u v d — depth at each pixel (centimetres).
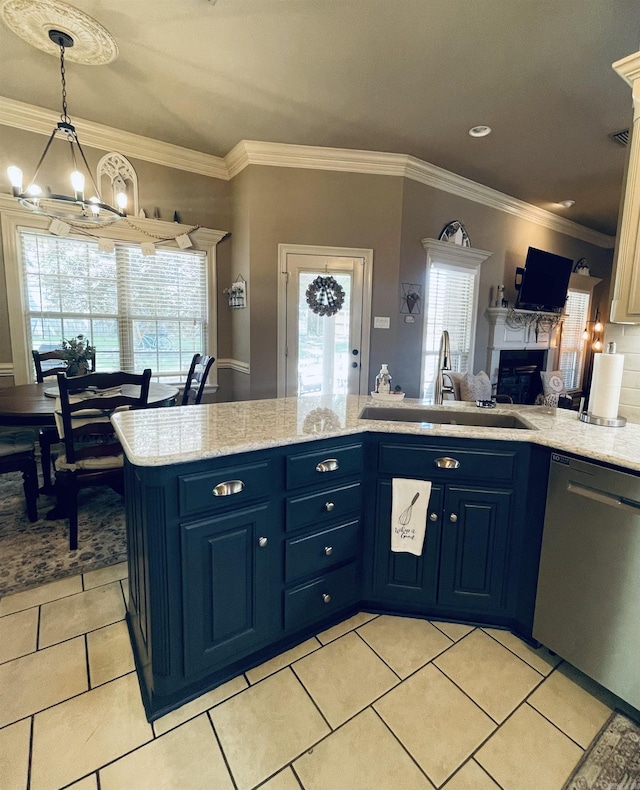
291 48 255
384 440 179
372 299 425
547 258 539
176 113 336
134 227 394
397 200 416
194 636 143
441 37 243
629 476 139
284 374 421
